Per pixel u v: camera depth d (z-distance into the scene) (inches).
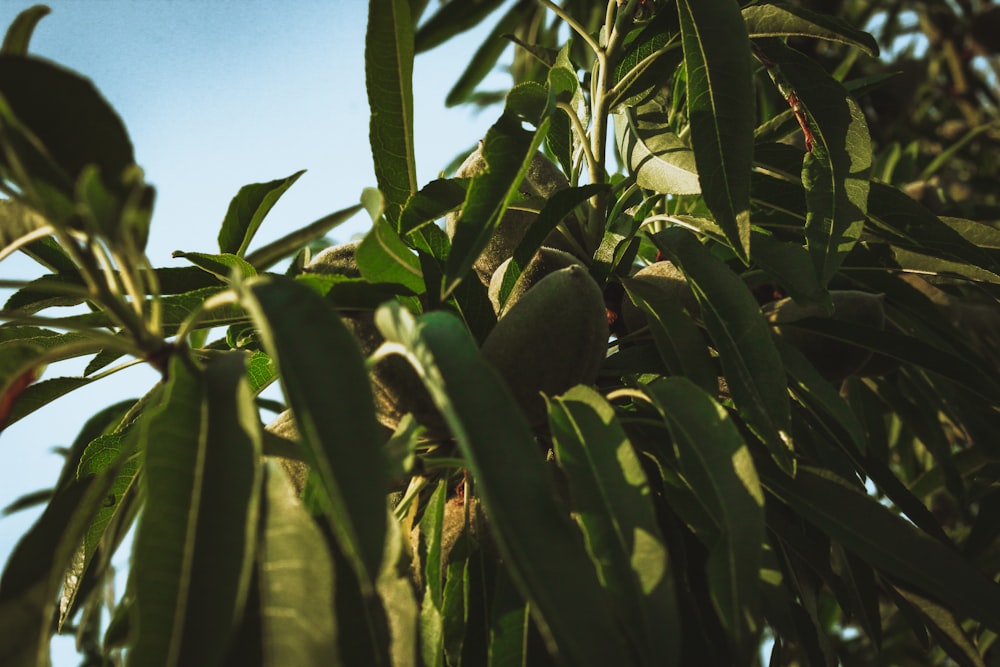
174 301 16.2
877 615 17.6
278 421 15.9
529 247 15.9
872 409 24.1
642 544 12.6
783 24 17.7
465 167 17.2
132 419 17.5
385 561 13.0
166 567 11.6
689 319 15.8
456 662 15.1
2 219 14.4
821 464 17.6
